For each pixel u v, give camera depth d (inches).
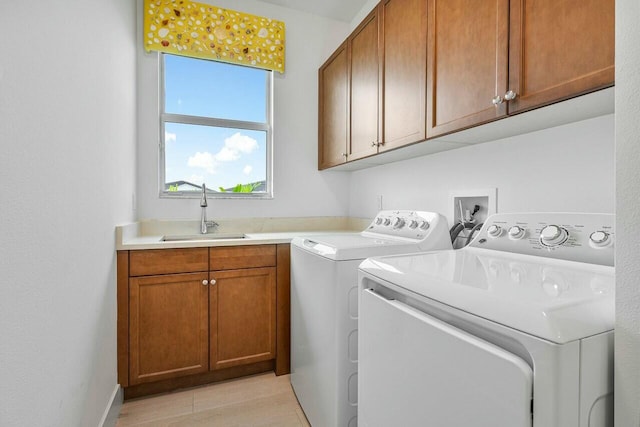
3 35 26.2
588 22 32.9
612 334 20.2
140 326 65.7
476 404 22.1
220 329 72.3
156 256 66.5
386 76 67.6
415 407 28.2
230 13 94.0
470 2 47.2
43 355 32.5
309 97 105.7
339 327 47.6
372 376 35.5
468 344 22.7
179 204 91.2
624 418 19.4
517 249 41.4
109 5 57.7
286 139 102.8
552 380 18.3
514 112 40.9
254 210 99.5
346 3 100.0
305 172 105.4
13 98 27.6
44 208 32.9
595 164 43.6
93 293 48.3
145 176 87.6
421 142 59.3
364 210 101.3
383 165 91.0
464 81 48.3
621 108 20.3
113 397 59.5
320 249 54.5
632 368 19.2
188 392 70.0
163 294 67.5
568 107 38.9
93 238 48.3
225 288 72.6
